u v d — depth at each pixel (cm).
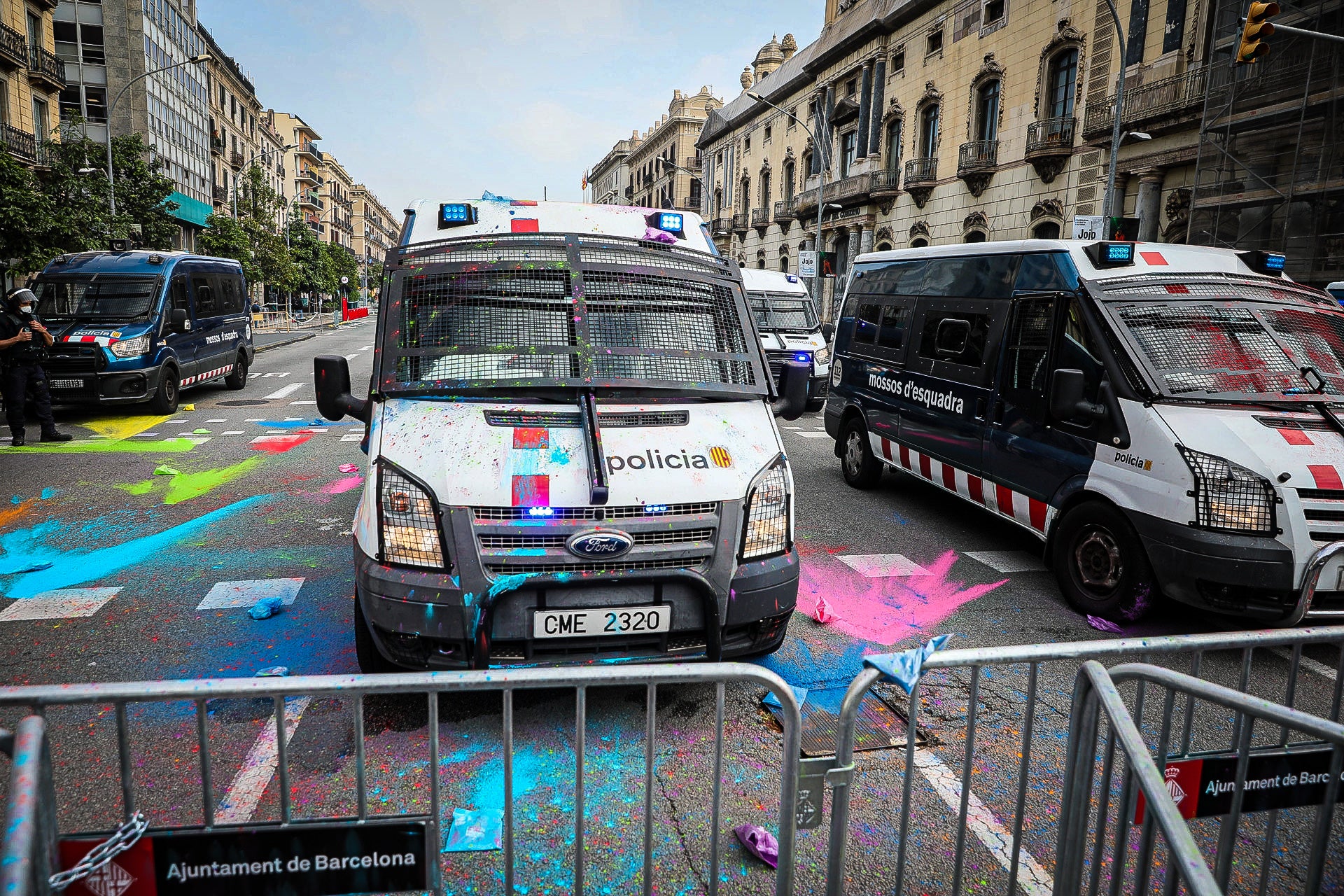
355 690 176
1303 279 1686
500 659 317
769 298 1474
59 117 3250
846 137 3753
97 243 2361
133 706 356
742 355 427
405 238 448
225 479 809
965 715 369
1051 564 537
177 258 1314
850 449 855
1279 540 414
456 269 421
